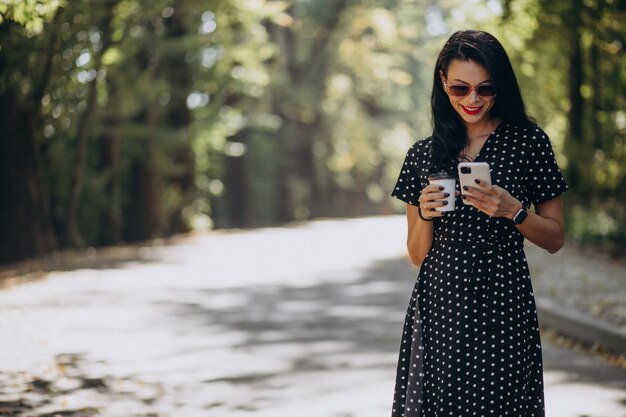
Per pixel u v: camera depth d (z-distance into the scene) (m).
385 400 7.07
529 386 3.89
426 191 3.76
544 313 10.70
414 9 48.06
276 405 6.93
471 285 3.81
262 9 27.17
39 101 19.36
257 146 44.38
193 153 30.61
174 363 8.51
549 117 22.33
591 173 20.09
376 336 10.02
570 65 20.38
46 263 19.03
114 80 22.52
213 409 6.79
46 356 8.59
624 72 19.55
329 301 13.02
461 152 3.87
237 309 12.17
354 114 46.66
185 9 24.98
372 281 15.59
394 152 51.84
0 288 14.33
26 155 19.98
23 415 6.46
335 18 42.88
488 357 3.80
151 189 27.95
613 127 20.28
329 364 8.48
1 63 16.66
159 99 28.09
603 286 12.59
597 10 16.33
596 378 7.86
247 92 33.59
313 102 43.47
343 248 23.05
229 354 8.97
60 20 16.39
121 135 25.94
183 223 30.58
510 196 3.67
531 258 16.72
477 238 3.82
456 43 3.78
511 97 3.79
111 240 25.72
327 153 48.56
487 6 20.94
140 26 24.53
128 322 10.93
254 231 31.70
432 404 3.89
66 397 7.03
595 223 18.55
